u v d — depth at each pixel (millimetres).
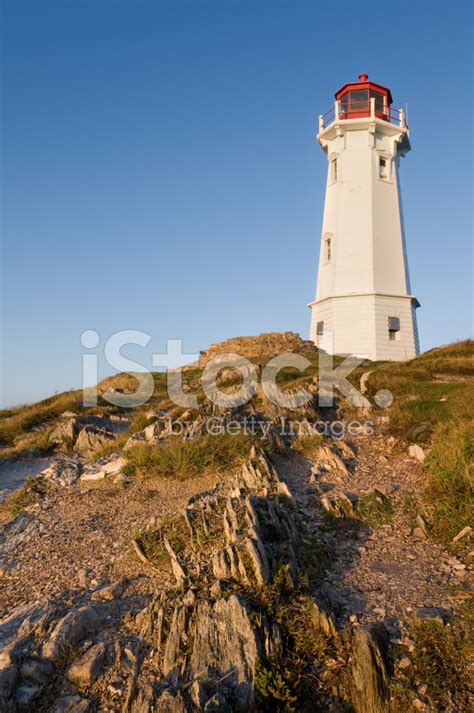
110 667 6707
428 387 18109
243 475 11414
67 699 6352
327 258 37781
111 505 11516
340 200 37688
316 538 9477
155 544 9180
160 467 12664
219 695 6047
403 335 35750
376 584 8195
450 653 6680
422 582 8203
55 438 17500
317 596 7625
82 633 7281
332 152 39125
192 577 7914
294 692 6250
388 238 37062
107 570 8875
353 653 6598
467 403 14977
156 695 6172
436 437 13133
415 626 7102
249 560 7781
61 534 10383
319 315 37406
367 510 10555
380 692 6258
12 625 7465
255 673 6328
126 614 7590
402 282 36719
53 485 13008
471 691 6238
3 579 9055
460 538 9250
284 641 6773
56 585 8594
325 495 11062
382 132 38594
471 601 7562
